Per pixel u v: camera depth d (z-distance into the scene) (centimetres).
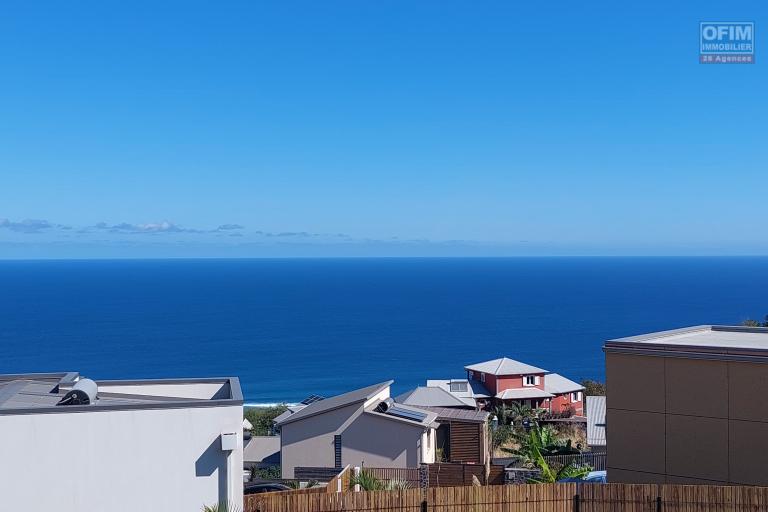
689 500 1377
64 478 1362
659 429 1700
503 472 2878
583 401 7219
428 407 4241
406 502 1434
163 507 1390
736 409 1602
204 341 16512
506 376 6869
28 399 1571
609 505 1409
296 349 15438
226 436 1393
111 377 11931
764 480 1566
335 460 3412
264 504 1434
